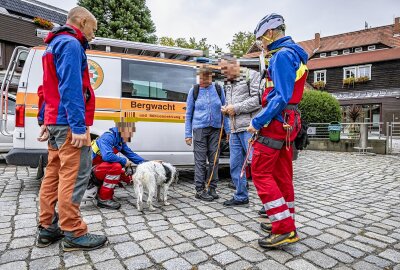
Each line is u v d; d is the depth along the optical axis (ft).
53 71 7.55
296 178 19.31
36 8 59.00
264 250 8.15
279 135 8.15
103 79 14.87
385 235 9.40
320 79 100.63
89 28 8.11
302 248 8.34
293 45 7.98
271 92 8.16
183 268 7.15
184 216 10.93
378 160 28.78
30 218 10.34
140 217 10.73
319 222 10.57
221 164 17.33
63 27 7.57
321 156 32.22
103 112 14.74
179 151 16.44
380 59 88.17
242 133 11.93
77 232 7.89
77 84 7.25
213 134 13.60
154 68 16.06
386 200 13.83
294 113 8.25
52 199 8.18
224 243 8.57
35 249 8.00
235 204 12.39
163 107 16.07
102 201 11.73
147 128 15.66
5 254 7.71
